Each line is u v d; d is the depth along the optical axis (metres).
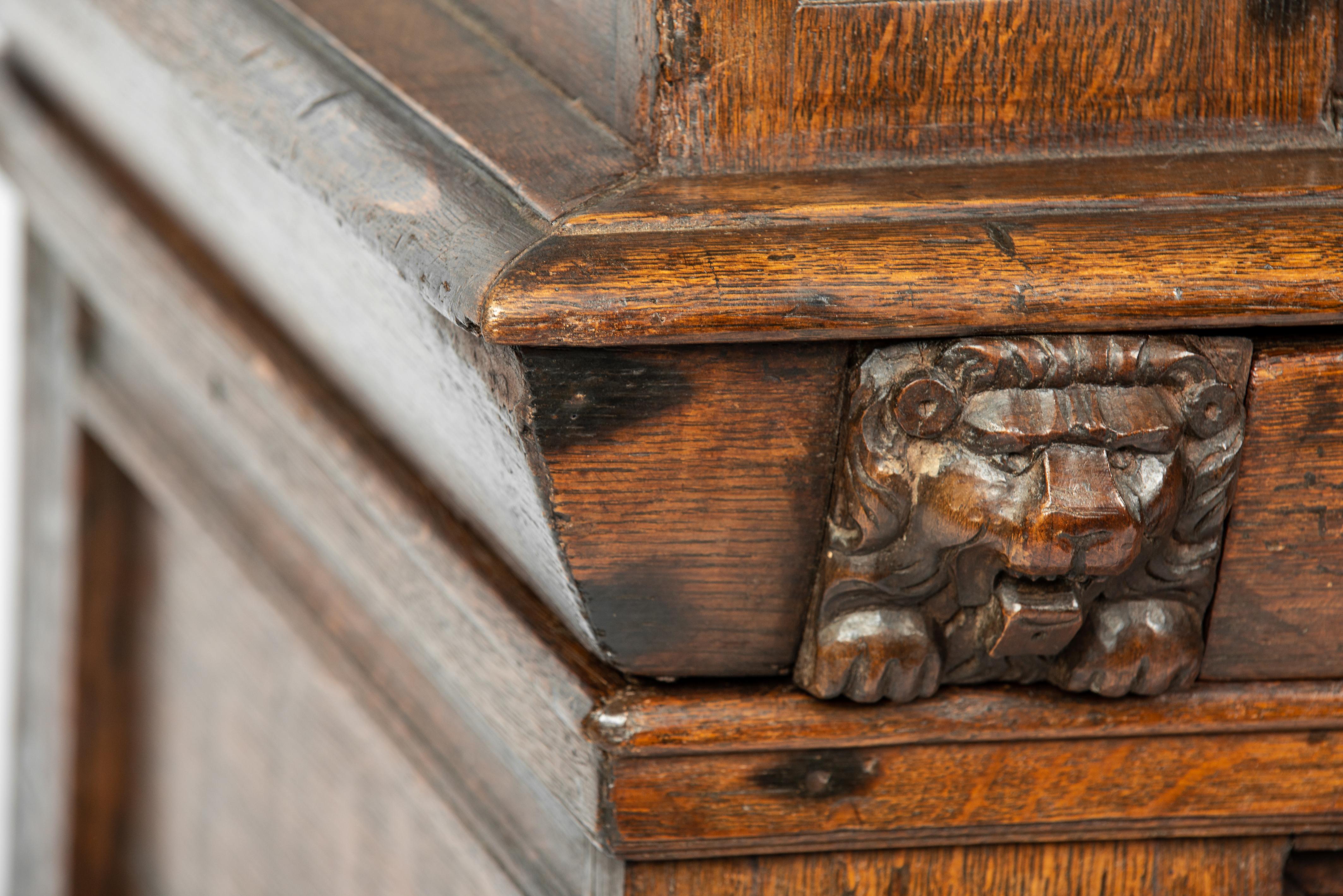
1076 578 0.98
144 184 1.30
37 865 1.67
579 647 1.04
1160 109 1.00
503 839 1.12
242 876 1.40
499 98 1.04
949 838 1.04
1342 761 1.05
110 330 1.43
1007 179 0.99
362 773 1.24
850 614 1.00
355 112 1.05
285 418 1.17
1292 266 0.96
